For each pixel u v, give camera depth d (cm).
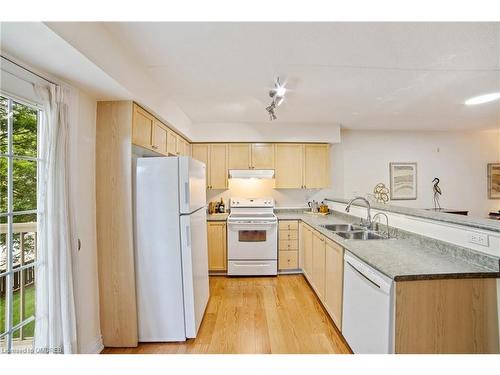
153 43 169
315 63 198
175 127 292
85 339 185
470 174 464
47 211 149
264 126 388
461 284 138
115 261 203
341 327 204
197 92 258
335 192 442
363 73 217
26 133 144
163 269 209
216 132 384
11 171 135
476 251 151
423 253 175
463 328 137
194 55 185
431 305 136
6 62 130
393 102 294
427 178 458
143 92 207
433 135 459
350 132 450
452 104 303
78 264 174
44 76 152
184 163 208
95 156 199
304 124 391
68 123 162
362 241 209
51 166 149
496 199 466
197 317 221
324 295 252
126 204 202
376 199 448
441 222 177
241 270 358
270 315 251
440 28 152
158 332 210
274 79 228
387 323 137
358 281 172
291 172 398
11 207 135
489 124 405
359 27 151
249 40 166
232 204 401
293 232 368
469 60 194
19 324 139
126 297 203
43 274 149
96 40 144
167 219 208
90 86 173
